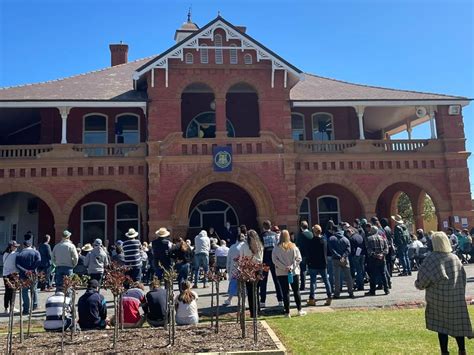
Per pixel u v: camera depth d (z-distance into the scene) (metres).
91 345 7.44
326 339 7.43
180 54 21.67
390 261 15.30
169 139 20.98
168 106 21.41
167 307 8.67
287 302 9.73
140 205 21.11
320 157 22.31
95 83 24.14
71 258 12.26
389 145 23.08
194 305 9.20
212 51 22.06
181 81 21.66
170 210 20.47
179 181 20.73
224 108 21.69
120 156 21.38
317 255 11.15
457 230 21.23
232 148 21.33
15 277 7.90
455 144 23.28
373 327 8.27
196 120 25.19
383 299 11.68
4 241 24.83
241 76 22.05
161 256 12.86
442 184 22.95
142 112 24.83
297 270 9.95
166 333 8.23
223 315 10.30
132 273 13.20
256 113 25.42
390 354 6.51
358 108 23.00
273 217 20.89
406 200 39.31
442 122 23.47
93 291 9.08
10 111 23.19
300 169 22.16
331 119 26.55
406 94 24.20
